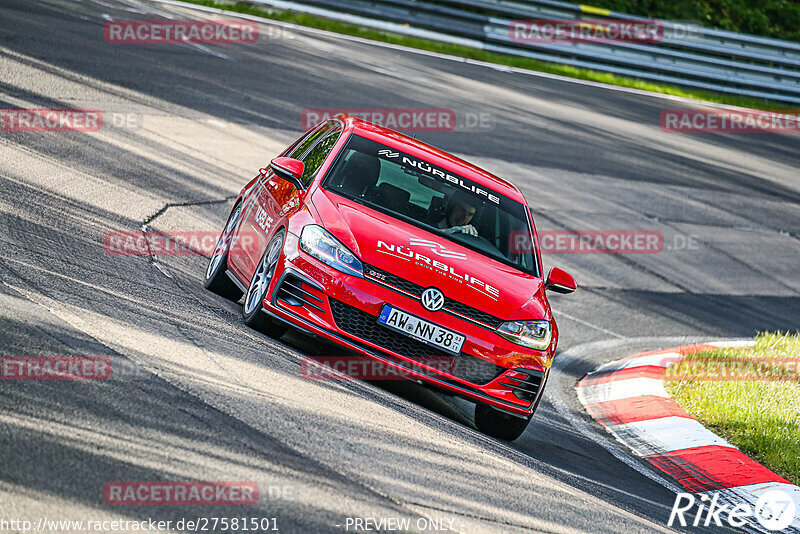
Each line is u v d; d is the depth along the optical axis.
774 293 51.84
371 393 20.94
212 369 18.53
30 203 28.27
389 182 25.00
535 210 53.53
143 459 13.66
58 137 37.84
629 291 45.84
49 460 12.88
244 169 43.25
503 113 72.00
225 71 60.66
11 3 62.59
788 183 78.75
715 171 75.69
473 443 19.97
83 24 62.62
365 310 21.31
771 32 131.50
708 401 29.12
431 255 22.58
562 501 17.67
